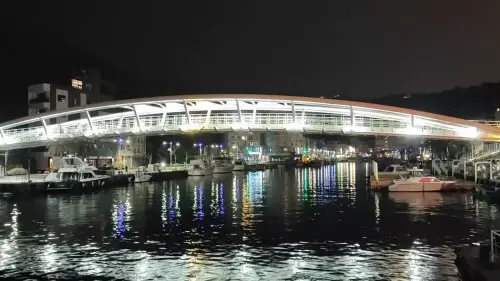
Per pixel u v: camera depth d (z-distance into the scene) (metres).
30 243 30.73
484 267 17.61
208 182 92.12
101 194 64.75
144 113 79.00
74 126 89.62
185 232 34.38
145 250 28.61
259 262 25.58
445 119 69.50
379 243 29.95
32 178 70.44
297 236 32.50
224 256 26.92
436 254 26.89
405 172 74.25
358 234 33.03
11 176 73.88
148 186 79.88
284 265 24.95
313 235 32.81
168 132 72.94
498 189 49.50
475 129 70.19
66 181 65.56
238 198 59.53
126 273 23.80
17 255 27.50
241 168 147.12
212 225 37.44
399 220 39.16
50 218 41.62
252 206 50.53
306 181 95.44
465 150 103.31
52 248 29.23
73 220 40.44
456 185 61.56
